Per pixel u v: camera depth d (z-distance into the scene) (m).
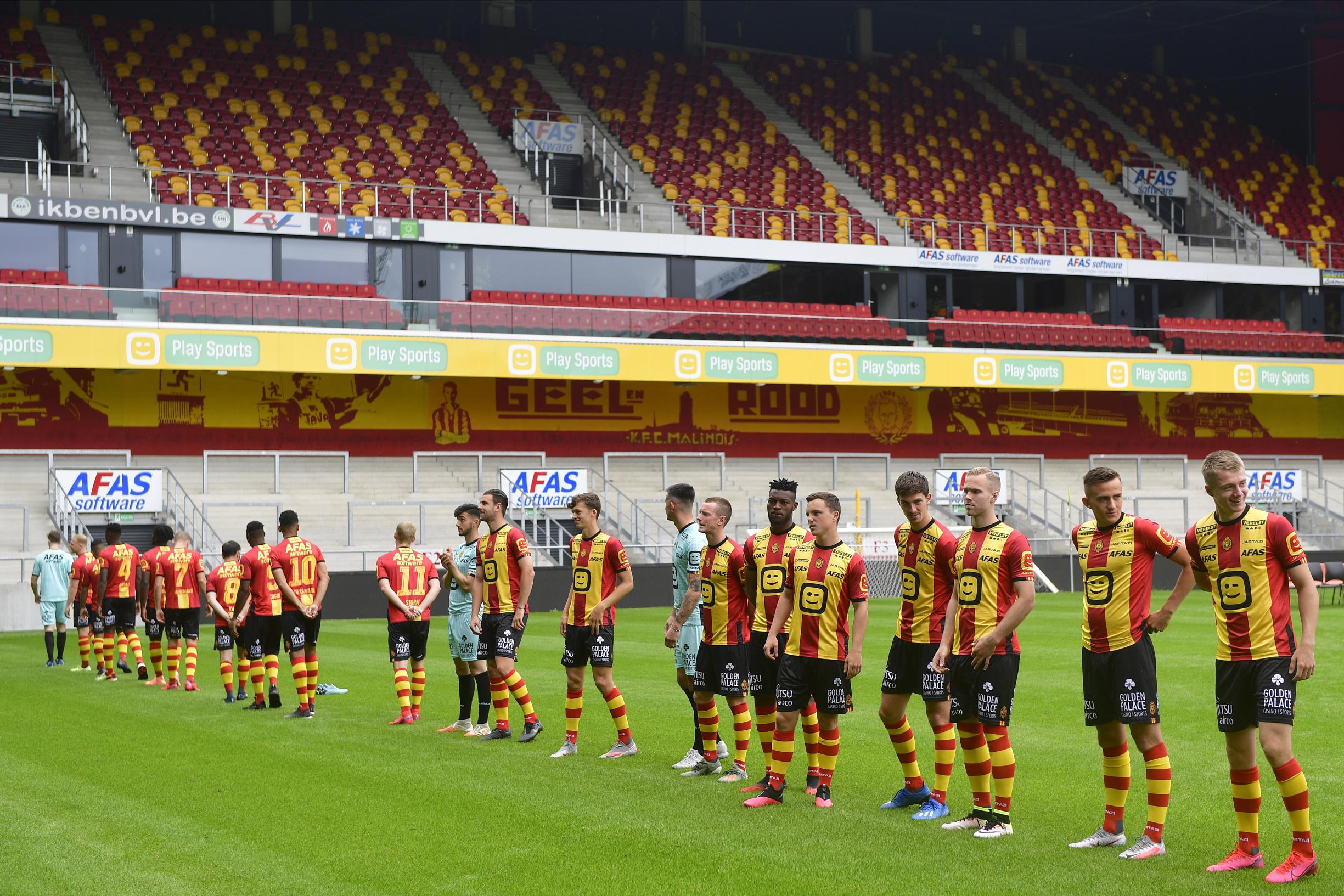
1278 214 37.69
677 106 36.19
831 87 39.12
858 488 30.67
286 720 10.12
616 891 5.25
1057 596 25.17
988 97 40.50
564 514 26.16
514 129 32.25
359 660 14.87
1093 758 8.28
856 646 6.76
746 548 7.46
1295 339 32.91
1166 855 5.80
